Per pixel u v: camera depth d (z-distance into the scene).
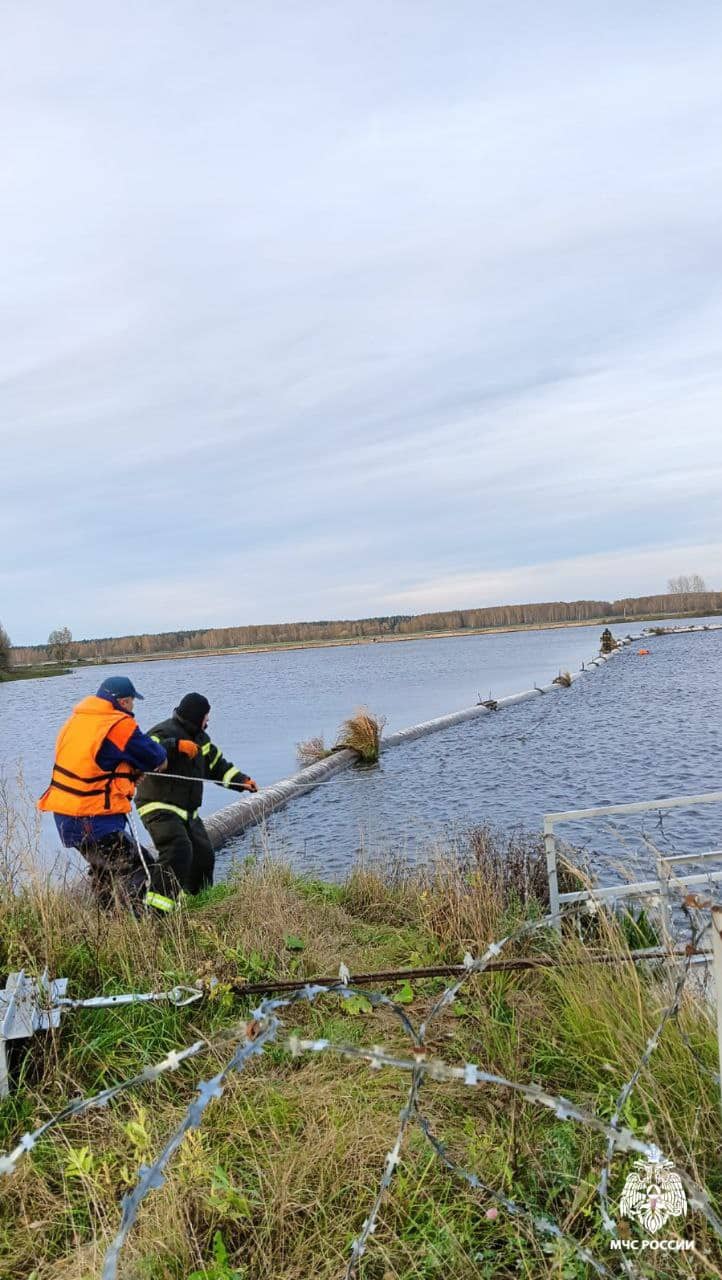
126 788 6.70
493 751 22.03
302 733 31.89
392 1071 4.15
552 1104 2.75
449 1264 2.92
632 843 11.02
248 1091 4.00
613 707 31.03
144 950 5.28
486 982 4.97
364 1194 3.25
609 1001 4.34
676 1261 2.87
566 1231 3.01
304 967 5.50
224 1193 3.25
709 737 21.73
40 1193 3.37
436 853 8.00
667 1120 3.37
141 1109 3.39
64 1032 4.40
